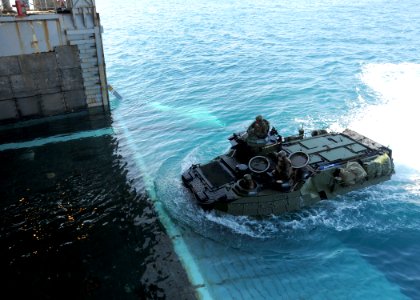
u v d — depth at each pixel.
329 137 15.08
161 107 22.75
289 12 54.91
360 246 11.67
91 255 11.49
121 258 11.37
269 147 13.35
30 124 20.83
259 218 12.48
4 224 12.93
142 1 76.75
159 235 12.25
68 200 14.15
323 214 12.80
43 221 13.05
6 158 17.39
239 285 10.43
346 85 24.00
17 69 19.52
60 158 17.27
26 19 18.78
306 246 11.71
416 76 25.02
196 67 30.11
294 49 33.78
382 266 10.95
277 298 10.02
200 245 11.81
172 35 42.28
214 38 39.81
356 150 14.12
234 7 62.34
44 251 11.70
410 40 35.34
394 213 12.85
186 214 13.06
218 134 18.70
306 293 10.16
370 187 14.03
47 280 10.62
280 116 20.08
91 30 20.27
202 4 68.06
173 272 10.84
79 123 21.05
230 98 23.23
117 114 22.16
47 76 20.36
